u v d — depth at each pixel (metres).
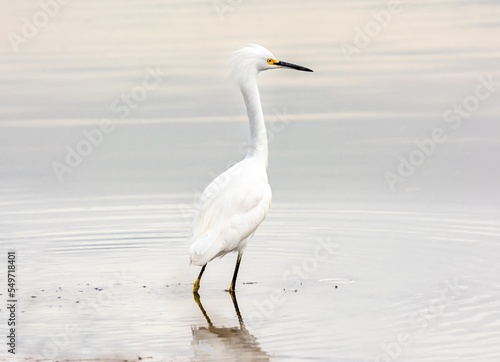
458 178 17.95
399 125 21.33
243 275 13.49
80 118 22.72
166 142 20.73
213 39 30.47
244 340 10.62
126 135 21.38
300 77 26.02
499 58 27.14
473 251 13.89
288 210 16.52
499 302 11.72
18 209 17.03
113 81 26.03
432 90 24.03
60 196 17.78
